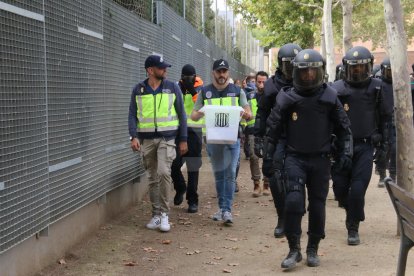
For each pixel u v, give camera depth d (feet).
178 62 40.88
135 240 22.81
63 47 19.71
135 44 29.60
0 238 15.02
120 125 26.68
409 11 109.29
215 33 62.95
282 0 82.89
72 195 20.39
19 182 16.14
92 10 22.91
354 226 22.17
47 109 18.19
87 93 22.12
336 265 19.49
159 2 35.29
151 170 24.72
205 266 19.74
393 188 13.16
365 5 83.92
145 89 24.18
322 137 18.81
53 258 19.07
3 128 15.25
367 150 22.18
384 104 22.27
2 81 15.25
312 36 85.92
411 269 18.81
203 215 27.81
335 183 22.62
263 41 100.32
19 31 16.29
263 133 22.22
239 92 25.80
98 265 19.45
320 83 18.44
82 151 21.47
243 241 23.07
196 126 27.91
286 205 18.97
